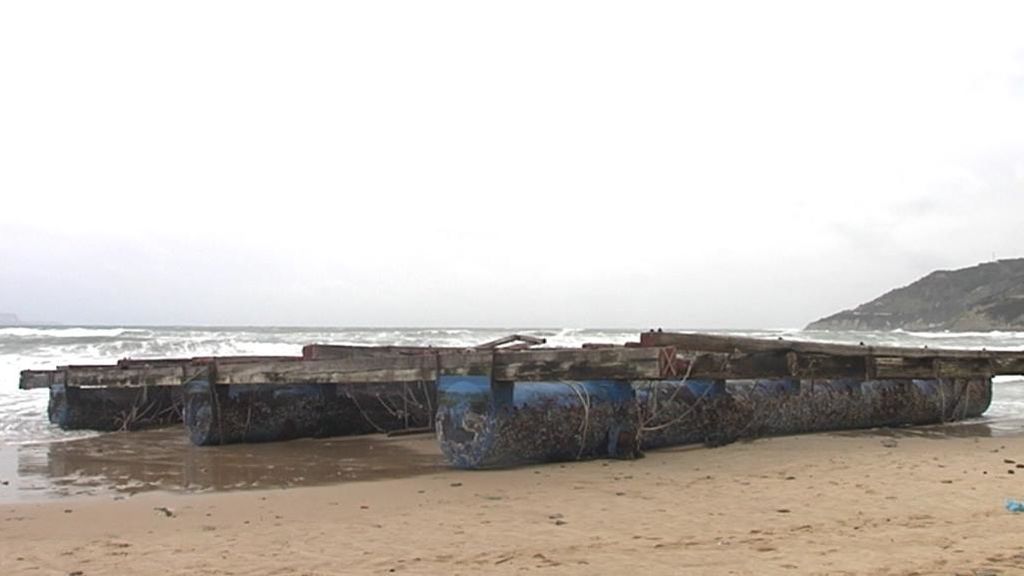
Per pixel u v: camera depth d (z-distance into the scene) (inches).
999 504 274.2
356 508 292.8
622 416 389.1
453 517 268.7
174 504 310.3
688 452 407.5
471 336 2384.4
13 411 673.0
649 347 360.8
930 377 504.4
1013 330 4606.3
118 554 230.7
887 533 230.7
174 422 618.2
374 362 406.3
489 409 358.3
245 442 492.7
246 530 259.9
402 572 202.7
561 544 227.3
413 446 475.5
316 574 203.3
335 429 523.5
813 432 498.3
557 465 371.9
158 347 1462.8
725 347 388.5
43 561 223.8
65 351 1334.9
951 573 185.2
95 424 590.9
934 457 390.9
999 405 722.8
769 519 254.2
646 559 207.3
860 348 462.0
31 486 357.7
